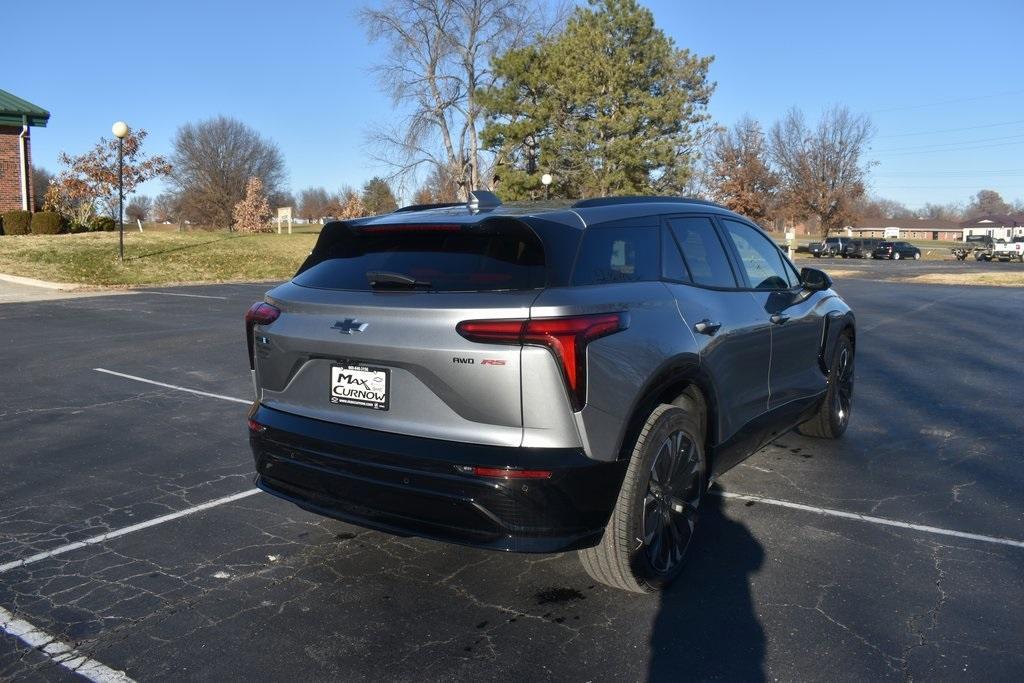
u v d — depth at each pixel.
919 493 4.58
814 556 3.71
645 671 2.76
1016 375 8.25
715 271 4.07
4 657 2.88
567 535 2.91
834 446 5.60
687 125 44.62
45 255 23.09
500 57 40.44
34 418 6.58
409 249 3.37
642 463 3.15
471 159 44.75
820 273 4.93
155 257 25.19
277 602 3.32
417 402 3.00
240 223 57.75
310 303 3.29
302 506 3.38
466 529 2.91
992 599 3.26
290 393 3.42
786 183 64.50
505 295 2.91
